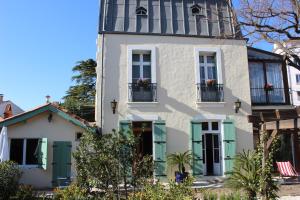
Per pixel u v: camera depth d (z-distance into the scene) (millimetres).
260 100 16141
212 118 15117
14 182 8789
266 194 7738
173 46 15461
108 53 14953
